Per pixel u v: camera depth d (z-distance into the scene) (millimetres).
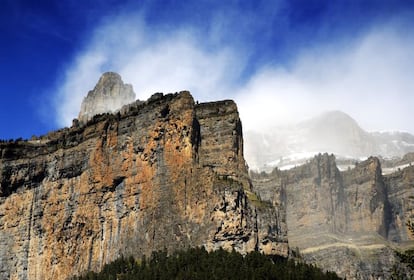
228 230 195625
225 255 187000
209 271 178875
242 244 194750
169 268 185750
